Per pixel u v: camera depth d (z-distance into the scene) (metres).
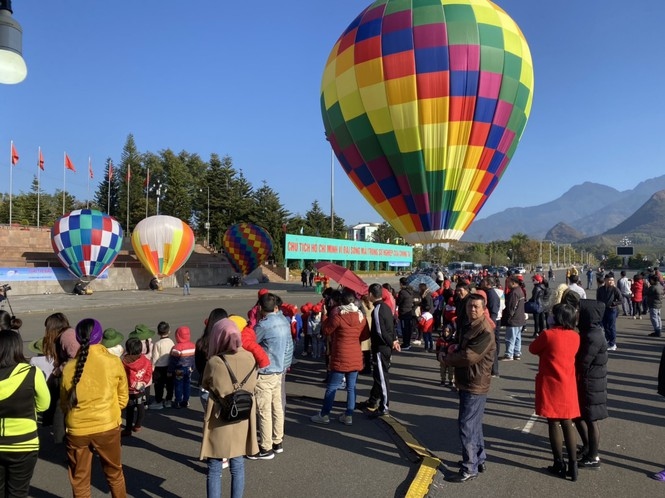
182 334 7.08
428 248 98.62
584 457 5.00
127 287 32.31
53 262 32.72
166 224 30.52
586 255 173.25
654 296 13.48
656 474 4.77
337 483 4.59
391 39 15.28
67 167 48.31
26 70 3.85
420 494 4.27
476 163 15.85
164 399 7.38
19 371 3.43
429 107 15.09
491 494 4.38
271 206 55.41
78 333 3.77
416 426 6.26
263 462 5.09
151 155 76.81
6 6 3.78
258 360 4.12
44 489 4.49
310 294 30.59
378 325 6.61
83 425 3.65
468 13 15.41
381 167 16.31
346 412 6.36
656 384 8.30
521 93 15.85
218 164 58.47
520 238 120.44
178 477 4.74
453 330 8.17
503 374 9.10
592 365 4.90
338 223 68.19
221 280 40.12
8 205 64.06
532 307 12.88
